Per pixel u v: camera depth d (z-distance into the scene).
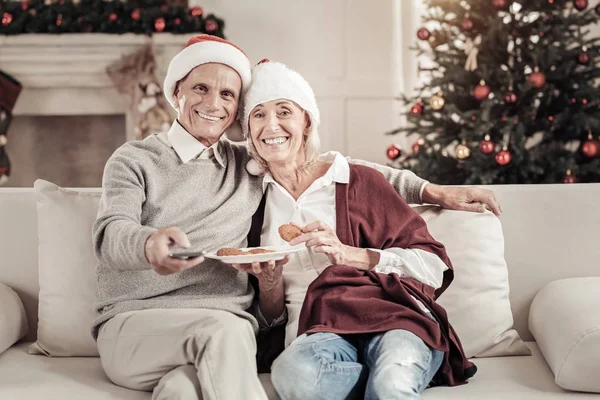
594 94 3.73
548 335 1.86
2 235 2.13
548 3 3.79
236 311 1.83
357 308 1.77
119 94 5.13
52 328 1.98
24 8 4.97
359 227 1.97
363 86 5.31
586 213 2.17
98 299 1.88
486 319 2.00
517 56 3.89
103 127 5.30
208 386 1.55
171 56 4.96
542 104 3.85
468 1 3.90
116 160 1.91
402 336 1.69
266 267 1.79
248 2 5.27
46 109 5.14
